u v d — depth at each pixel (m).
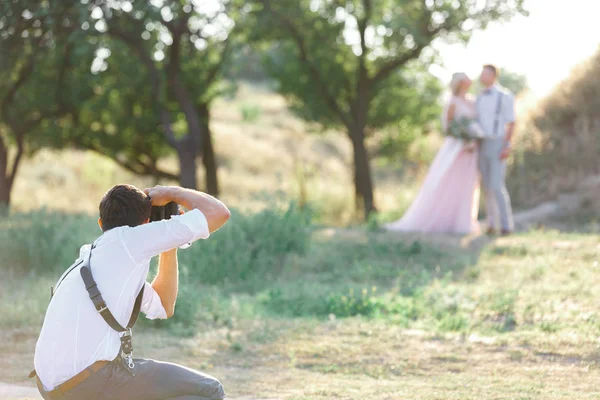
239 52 27.98
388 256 15.84
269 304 12.48
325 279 14.44
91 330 4.61
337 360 9.22
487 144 17.70
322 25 26.88
